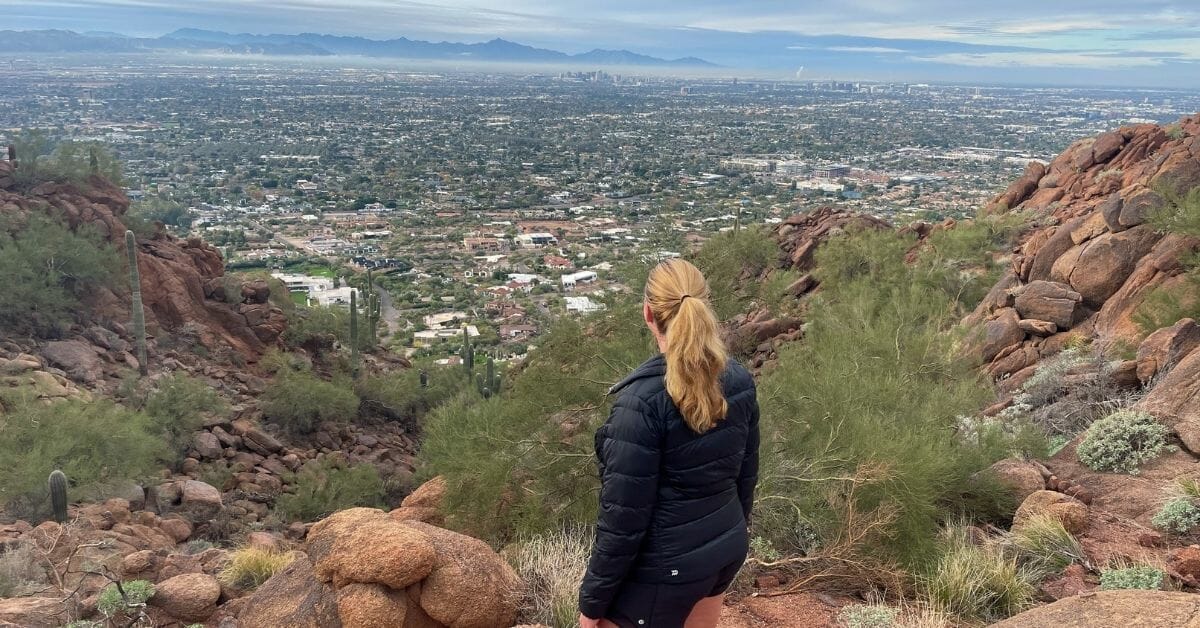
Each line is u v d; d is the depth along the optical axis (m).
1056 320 12.38
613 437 2.62
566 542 5.34
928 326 10.25
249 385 20.50
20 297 18.47
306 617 4.03
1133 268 12.00
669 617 2.71
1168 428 6.70
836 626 4.39
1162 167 14.21
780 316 14.02
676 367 2.52
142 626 5.27
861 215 24.23
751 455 2.85
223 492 14.25
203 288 23.86
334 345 26.70
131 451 12.64
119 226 22.84
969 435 7.75
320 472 15.86
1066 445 7.41
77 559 7.36
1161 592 3.34
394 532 4.10
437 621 4.09
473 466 6.67
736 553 2.74
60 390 15.74
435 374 24.98
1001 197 24.98
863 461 5.52
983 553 5.07
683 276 2.65
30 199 21.59
